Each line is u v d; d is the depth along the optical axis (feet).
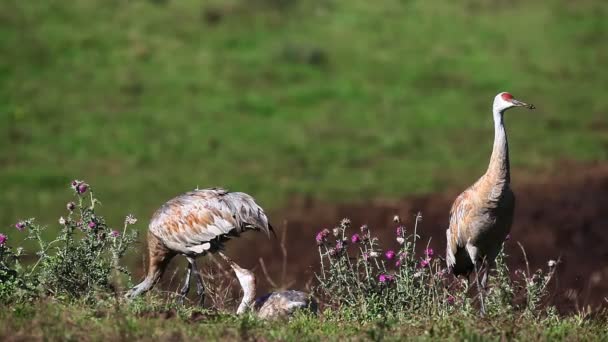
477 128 149.89
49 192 118.32
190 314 41.32
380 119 150.82
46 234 102.63
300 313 44.80
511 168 134.82
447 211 116.37
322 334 40.01
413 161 137.18
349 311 44.39
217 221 50.52
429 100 158.30
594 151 141.90
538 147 142.82
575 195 120.06
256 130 143.64
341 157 136.98
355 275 46.29
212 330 38.34
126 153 132.36
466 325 40.24
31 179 120.88
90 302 42.65
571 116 155.43
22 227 45.11
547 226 106.73
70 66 154.30
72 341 35.86
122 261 61.67
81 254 44.42
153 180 124.06
